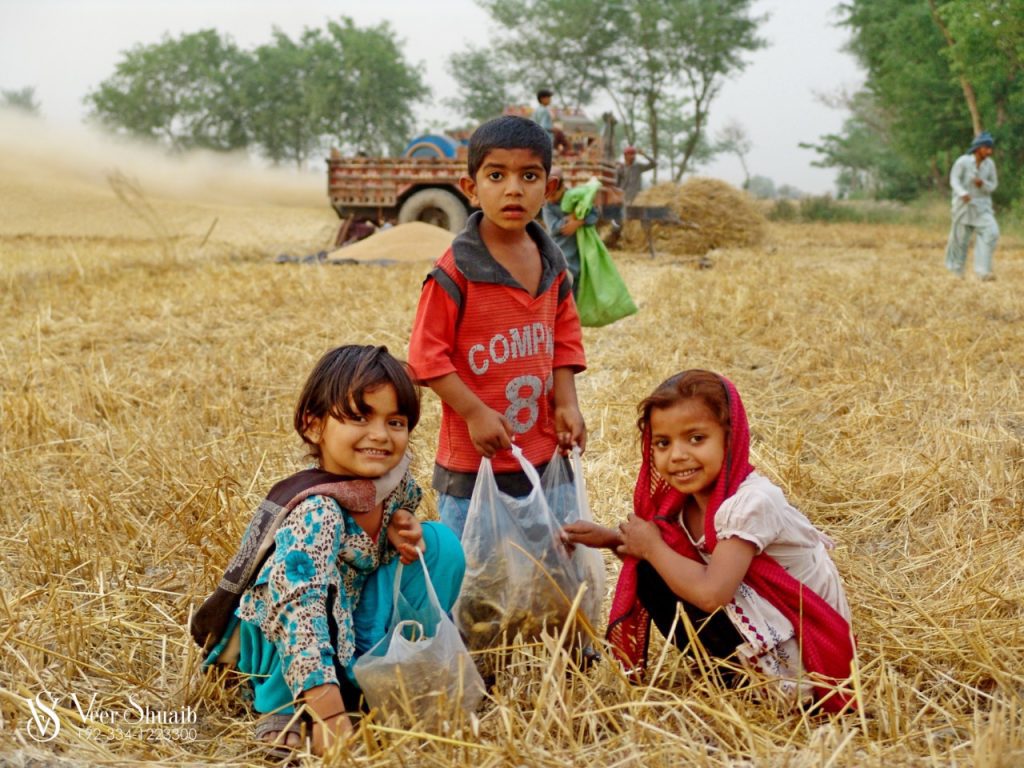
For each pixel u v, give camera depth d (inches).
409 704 104.7
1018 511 168.9
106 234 952.9
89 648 129.6
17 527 172.4
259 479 189.9
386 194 722.2
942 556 159.9
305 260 597.9
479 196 127.1
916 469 189.9
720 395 118.0
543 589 123.0
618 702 115.3
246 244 785.6
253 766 102.7
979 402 232.8
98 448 214.2
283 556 108.6
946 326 320.8
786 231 1105.4
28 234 911.0
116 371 280.5
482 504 123.5
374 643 116.7
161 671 125.8
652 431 121.0
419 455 211.0
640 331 329.1
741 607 117.1
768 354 298.8
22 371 277.0
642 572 122.9
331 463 115.6
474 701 111.8
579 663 124.6
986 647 119.8
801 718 107.9
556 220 252.2
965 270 535.5
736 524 115.0
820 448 213.5
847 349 288.0
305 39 2699.3
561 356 137.1
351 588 117.6
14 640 121.0
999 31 916.6
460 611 125.0
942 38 1255.5
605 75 1852.9
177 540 164.7
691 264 587.8
